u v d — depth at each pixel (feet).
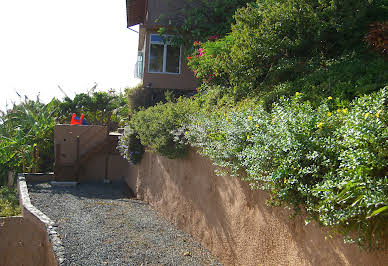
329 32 24.07
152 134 33.32
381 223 9.60
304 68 24.26
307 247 13.05
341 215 9.84
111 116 85.05
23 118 72.08
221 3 52.54
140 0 63.52
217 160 19.63
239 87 26.35
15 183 67.41
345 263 11.12
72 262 21.29
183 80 60.34
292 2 24.06
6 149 63.67
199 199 24.98
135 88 61.41
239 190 19.12
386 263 9.57
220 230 21.47
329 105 16.81
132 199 44.06
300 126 12.62
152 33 59.93
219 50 32.81
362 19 23.58
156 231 28.07
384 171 10.02
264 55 24.88
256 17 25.68
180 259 21.83
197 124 24.23
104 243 24.93
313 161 12.16
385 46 20.39
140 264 21.11
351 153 10.19
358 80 18.81
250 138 16.17
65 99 83.82
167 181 32.81
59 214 34.12
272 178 12.75
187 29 53.31
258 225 16.94
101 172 63.57
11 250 38.47
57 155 57.93
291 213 14.03
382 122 10.52
